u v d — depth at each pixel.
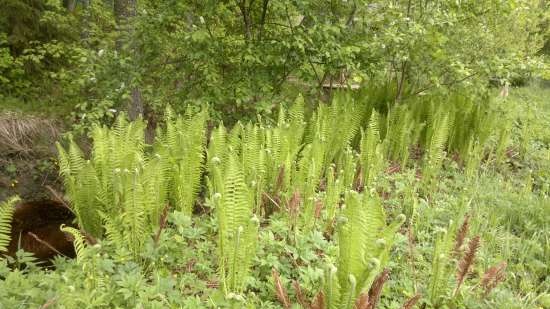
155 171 2.63
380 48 4.66
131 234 2.43
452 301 2.27
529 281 2.60
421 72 5.14
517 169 4.86
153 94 4.45
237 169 2.24
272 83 4.55
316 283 2.22
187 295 2.21
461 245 2.36
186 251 2.48
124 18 4.75
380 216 1.94
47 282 1.96
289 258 2.55
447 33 4.99
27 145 4.50
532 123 5.79
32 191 4.21
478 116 4.90
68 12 6.32
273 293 2.22
